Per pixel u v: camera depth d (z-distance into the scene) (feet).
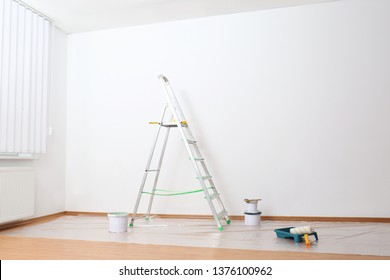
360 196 11.40
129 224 10.89
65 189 13.85
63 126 13.83
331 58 11.81
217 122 12.56
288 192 11.90
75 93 14.03
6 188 10.34
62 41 13.91
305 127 11.87
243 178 12.24
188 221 11.90
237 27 12.60
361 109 11.51
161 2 11.59
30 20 11.64
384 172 11.27
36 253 7.63
